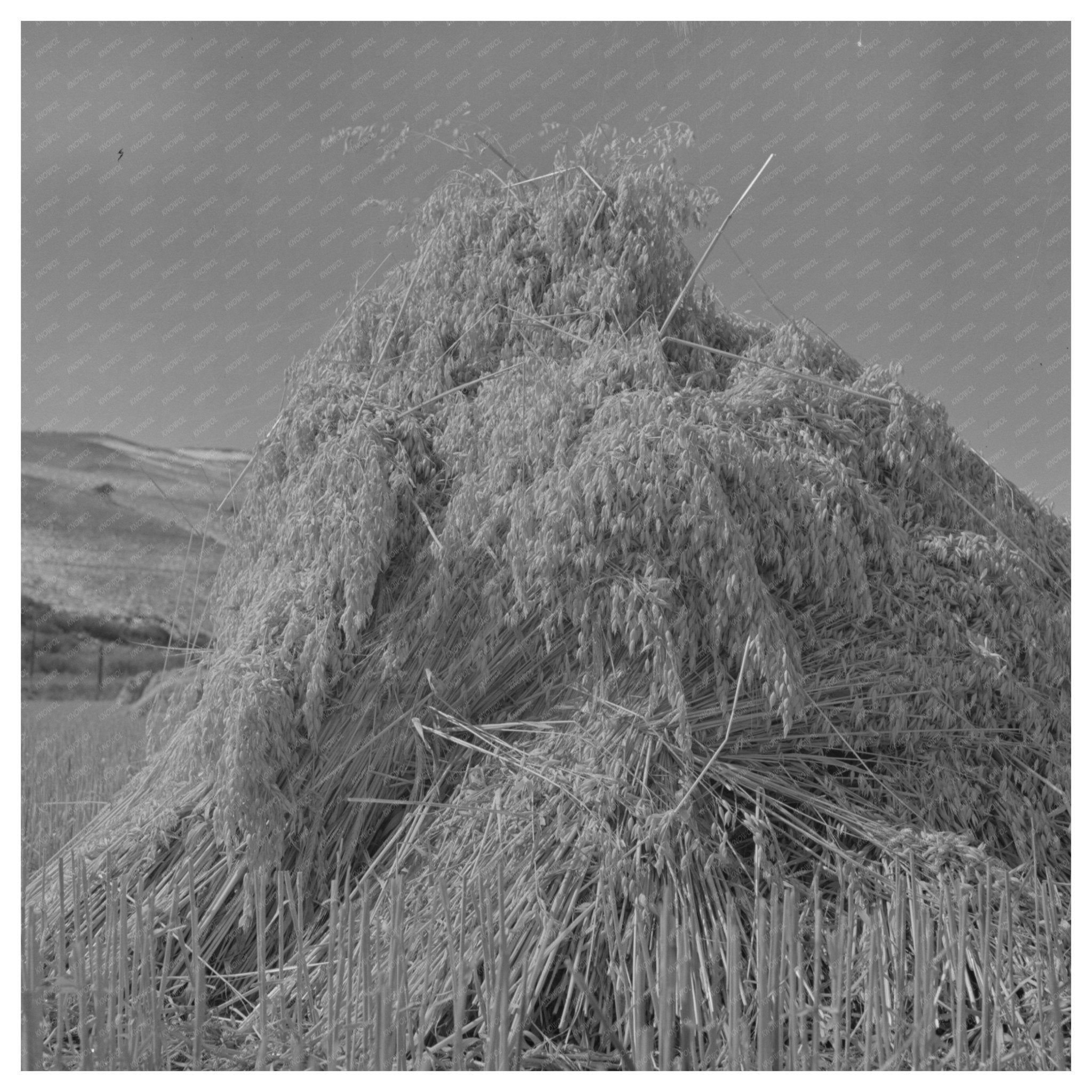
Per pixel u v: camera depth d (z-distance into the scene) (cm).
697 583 398
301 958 333
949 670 427
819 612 430
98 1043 316
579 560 394
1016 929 370
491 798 396
